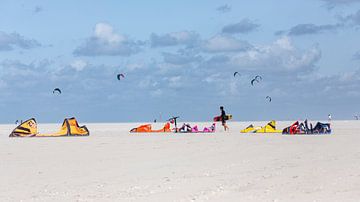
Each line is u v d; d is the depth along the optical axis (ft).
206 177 67.51
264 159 87.76
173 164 82.53
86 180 67.72
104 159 91.25
